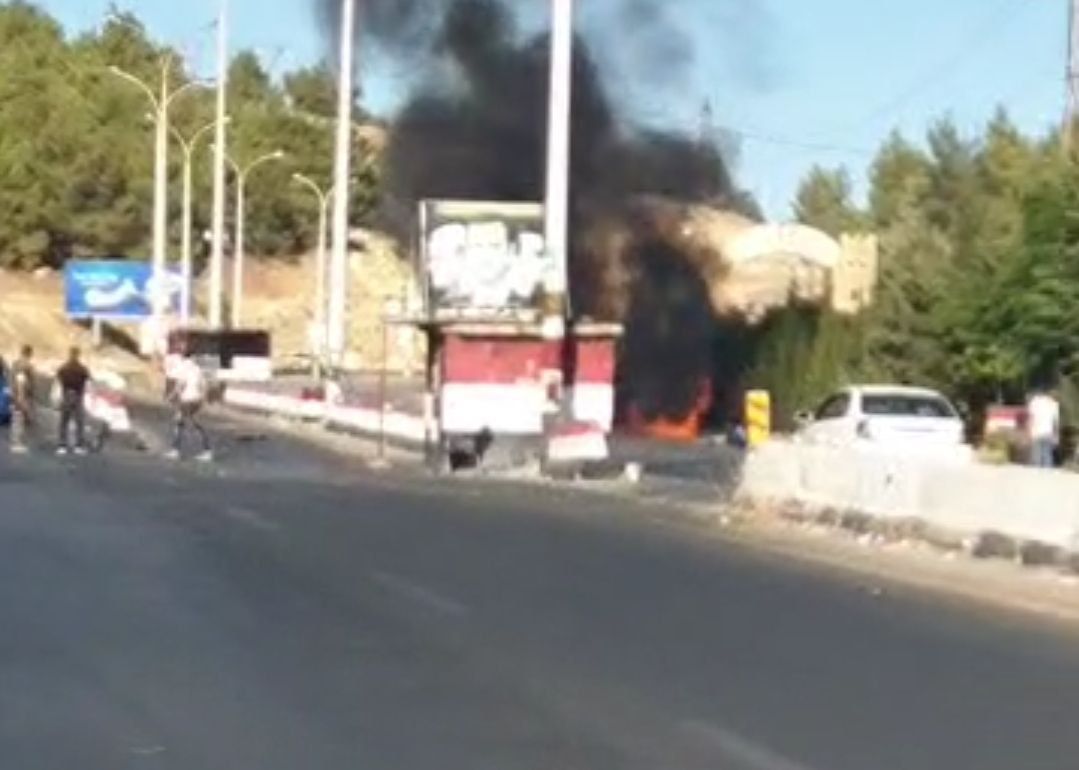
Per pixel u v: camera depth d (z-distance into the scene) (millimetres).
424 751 12844
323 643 17781
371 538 28594
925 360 69250
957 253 74188
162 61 136000
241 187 125688
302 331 138625
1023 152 90188
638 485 42062
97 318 123938
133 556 25219
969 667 17359
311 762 12422
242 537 28172
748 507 34906
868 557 27719
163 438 55938
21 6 156625
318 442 59125
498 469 47469
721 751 13031
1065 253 60781
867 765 12719
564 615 20219
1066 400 60188
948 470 28891
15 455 47750
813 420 45281
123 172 139875
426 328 49656
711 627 19625
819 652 18062
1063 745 13547
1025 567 26266
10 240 137750
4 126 139625
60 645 17484
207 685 15414
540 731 13609
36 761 12375
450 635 18484
